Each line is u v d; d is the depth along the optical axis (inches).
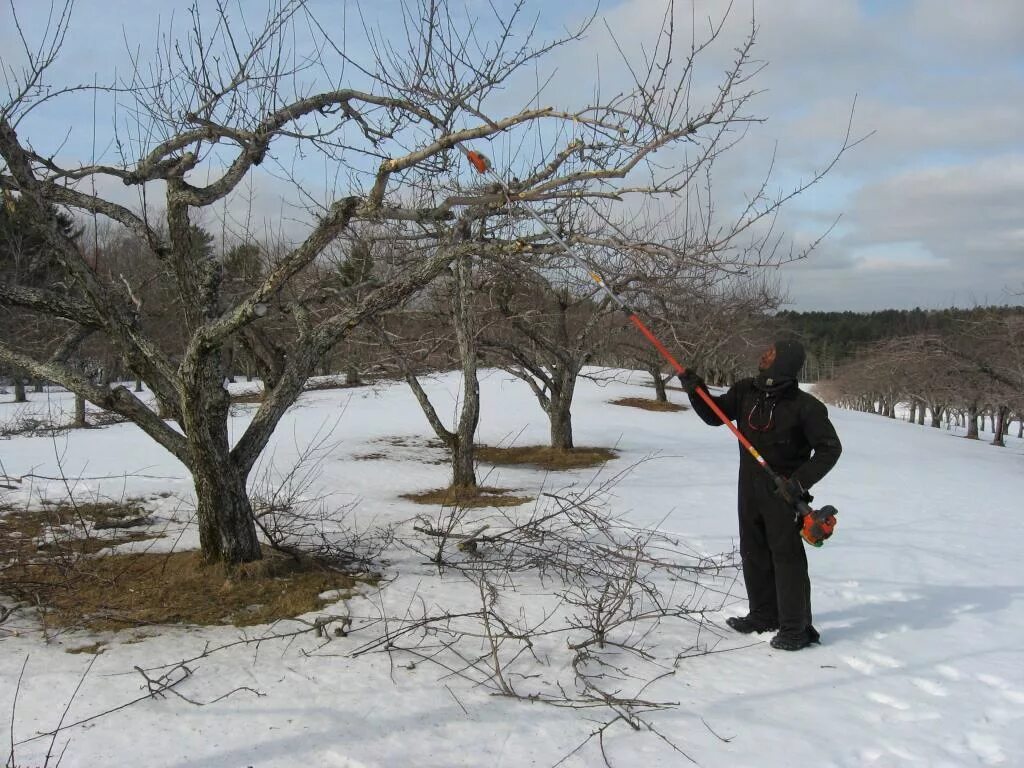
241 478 222.1
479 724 139.4
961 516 404.8
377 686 152.9
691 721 144.6
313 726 134.9
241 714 138.7
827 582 246.7
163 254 228.1
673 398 1187.9
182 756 123.3
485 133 187.6
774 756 132.1
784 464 189.0
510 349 543.2
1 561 235.6
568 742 134.4
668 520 344.8
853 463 653.9
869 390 1772.9
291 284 319.3
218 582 211.8
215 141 214.8
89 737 128.3
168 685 148.2
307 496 392.5
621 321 602.5
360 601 206.1
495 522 325.4
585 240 211.3
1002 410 1211.2
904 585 245.8
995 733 142.6
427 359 468.1
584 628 187.2
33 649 165.5
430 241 347.6
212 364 209.6
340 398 1035.9
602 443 684.7
